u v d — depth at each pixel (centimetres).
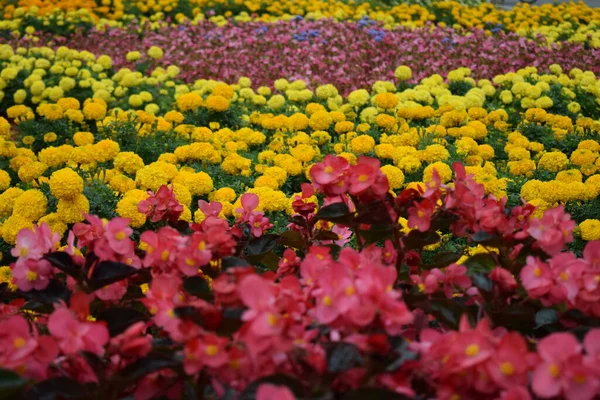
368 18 1112
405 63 835
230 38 970
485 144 580
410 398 156
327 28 992
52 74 803
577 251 426
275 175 483
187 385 193
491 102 739
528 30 1109
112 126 574
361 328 177
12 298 245
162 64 862
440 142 557
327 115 589
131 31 1048
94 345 176
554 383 151
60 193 384
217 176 501
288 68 819
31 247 216
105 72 838
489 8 1302
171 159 509
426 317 221
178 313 189
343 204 228
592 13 1295
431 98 691
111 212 421
